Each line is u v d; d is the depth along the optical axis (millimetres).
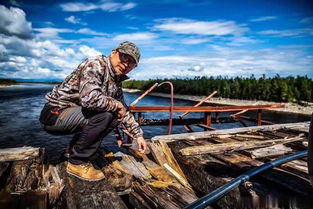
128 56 2205
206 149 3320
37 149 2834
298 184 2295
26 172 2529
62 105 2369
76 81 2291
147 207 2252
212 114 20609
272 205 2125
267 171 2578
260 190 2254
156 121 7188
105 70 2273
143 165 3127
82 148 2301
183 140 3918
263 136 4414
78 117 2357
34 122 13359
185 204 2184
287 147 3559
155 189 2488
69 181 2334
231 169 2799
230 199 2254
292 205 2109
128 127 2637
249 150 3465
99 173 2438
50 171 2646
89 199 2068
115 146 8859
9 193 2215
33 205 2062
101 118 2215
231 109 7293
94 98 2121
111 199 2088
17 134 10672
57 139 10031
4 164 2602
